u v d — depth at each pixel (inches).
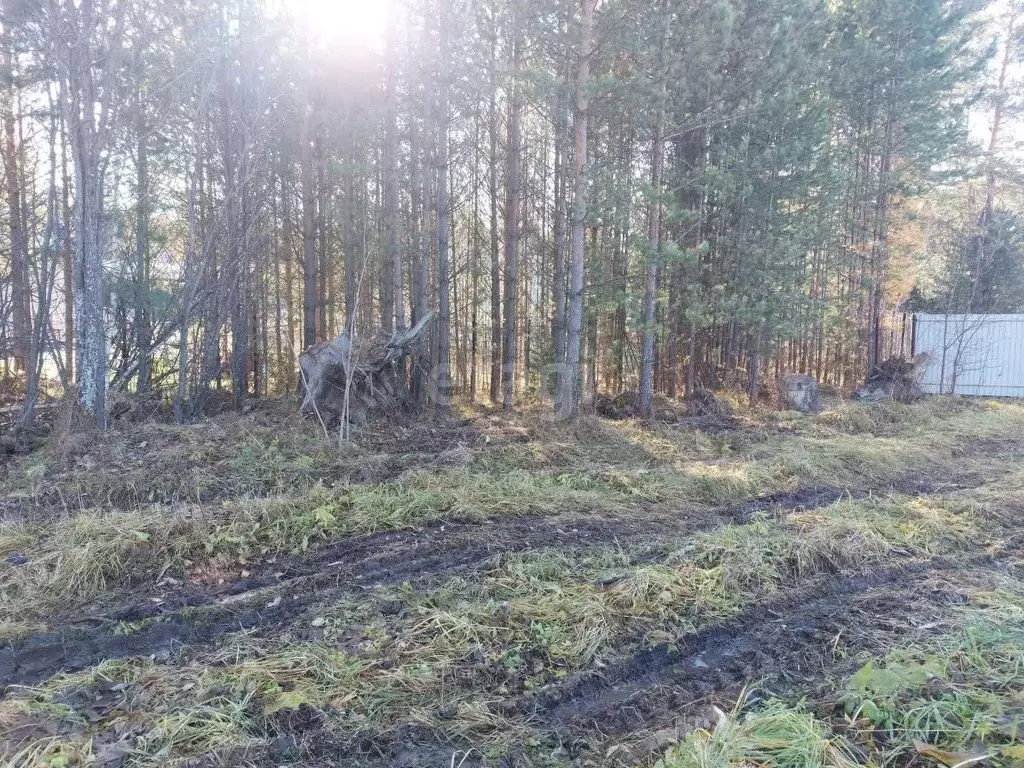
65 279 405.7
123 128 317.4
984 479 259.4
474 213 546.3
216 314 357.4
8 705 101.0
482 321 626.2
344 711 100.7
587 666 114.9
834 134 529.7
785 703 100.6
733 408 421.4
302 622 130.0
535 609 133.6
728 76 365.4
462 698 105.3
